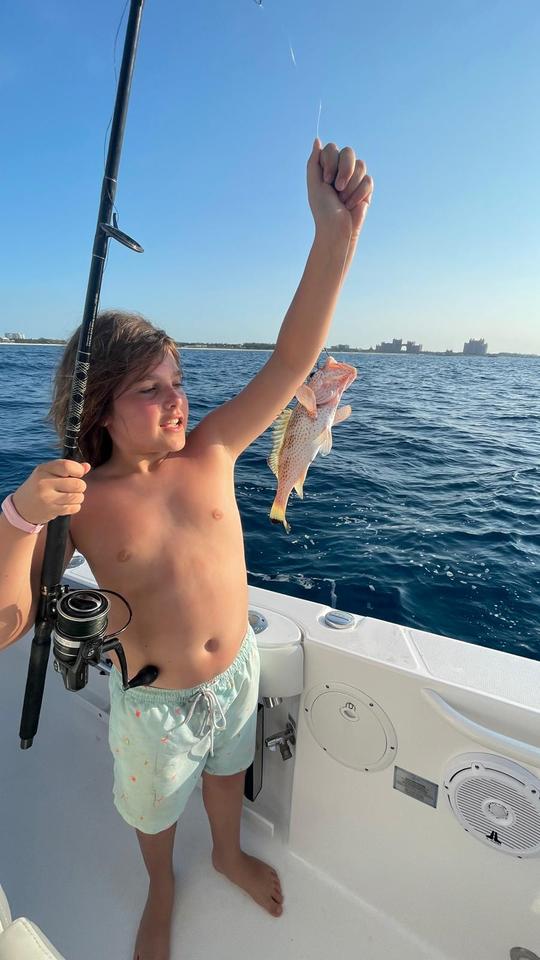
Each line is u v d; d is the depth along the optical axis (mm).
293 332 1637
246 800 2055
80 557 2486
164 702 1496
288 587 4293
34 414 12008
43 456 8172
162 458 1529
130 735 1513
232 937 1698
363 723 1677
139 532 1411
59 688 2600
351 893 1810
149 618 1440
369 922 1729
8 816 2102
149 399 1386
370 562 4707
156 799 1561
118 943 1699
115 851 1982
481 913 1573
